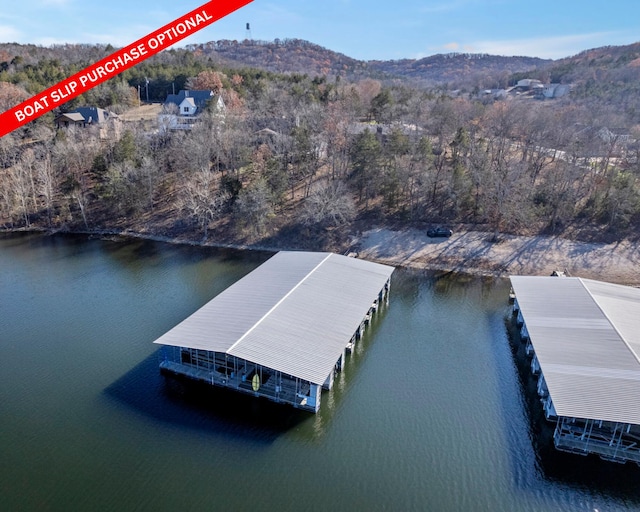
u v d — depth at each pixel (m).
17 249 68.50
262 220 69.44
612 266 60.97
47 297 51.72
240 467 28.55
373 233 70.38
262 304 40.91
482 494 27.25
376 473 28.44
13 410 33.12
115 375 37.28
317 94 106.12
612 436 30.55
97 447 29.83
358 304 43.66
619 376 32.19
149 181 77.12
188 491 26.72
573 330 38.50
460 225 70.81
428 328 46.84
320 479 27.84
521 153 85.50
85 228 76.69
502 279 59.75
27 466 28.25
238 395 35.22
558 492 27.53
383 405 34.78
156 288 54.47
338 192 70.38
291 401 33.88
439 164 78.25
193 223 74.44
